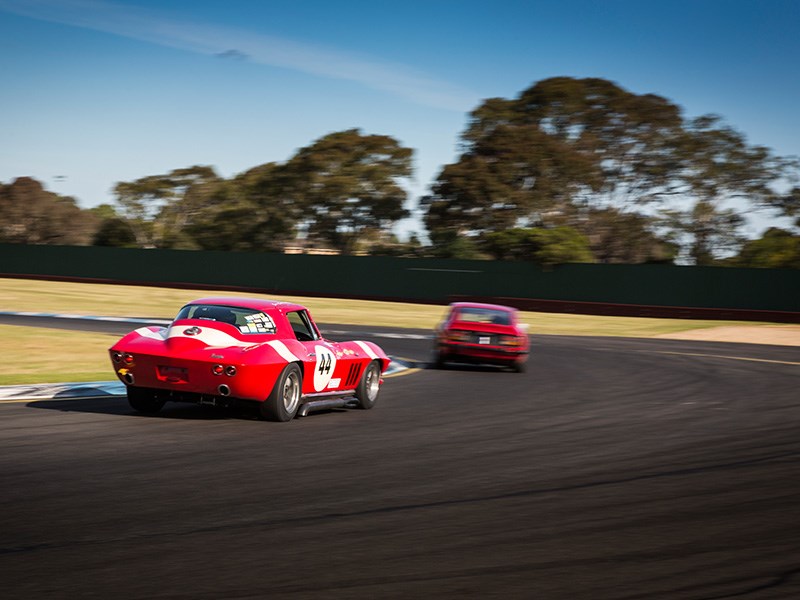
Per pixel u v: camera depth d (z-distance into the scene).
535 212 57.81
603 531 5.47
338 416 10.59
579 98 60.44
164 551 4.66
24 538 4.82
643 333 32.25
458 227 59.00
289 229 66.75
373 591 4.11
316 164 63.41
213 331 9.32
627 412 11.95
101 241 73.50
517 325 17.66
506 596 4.09
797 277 39.12
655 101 60.00
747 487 7.07
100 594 3.94
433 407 11.84
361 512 5.79
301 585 4.16
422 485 6.77
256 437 8.66
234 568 4.40
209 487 6.34
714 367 19.83
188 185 73.12
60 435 8.20
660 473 7.61
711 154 58.69
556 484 6.98
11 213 74.50
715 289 40.75
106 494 5.96
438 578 4.36
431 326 32.31
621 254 60.53
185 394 9.24
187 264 55.34
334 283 50.47
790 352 25.45
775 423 11.16
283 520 5.47
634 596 4.15
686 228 58.62
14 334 18.88
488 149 58.47
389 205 64.06
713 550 5.07
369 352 11.33
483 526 5.50
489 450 8.55
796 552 5.08
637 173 60.59
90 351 16.50
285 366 9.40
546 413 11.59
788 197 56.50
